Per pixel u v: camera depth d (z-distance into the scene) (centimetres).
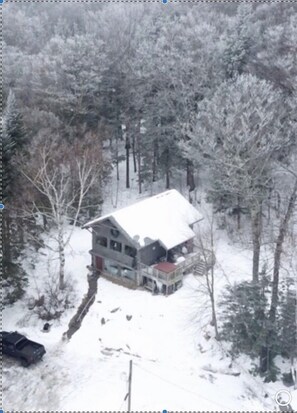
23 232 4172
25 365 3044
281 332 2984
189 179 5391
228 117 3944
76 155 4816
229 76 5441
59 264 4247
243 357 3181
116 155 5612
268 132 3975
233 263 4156
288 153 4109
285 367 3125
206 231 4553
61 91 5262
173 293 3816
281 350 2978
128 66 5638
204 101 4597
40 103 5438
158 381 2889
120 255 3922
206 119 4509
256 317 2992
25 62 6400
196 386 2872
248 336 3011
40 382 2891
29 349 3062
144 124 5197
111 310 3625
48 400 2734
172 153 5178
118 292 3872
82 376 2934
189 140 4709
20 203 4066
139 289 3900
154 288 3825
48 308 3666
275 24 5853
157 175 5531
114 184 5816
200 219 4347
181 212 4238
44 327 3472
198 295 3738
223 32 5825
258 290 3009
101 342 3319
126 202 5428
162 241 3872
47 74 5347
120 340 3331
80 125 5225
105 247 4016
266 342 2956
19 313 3619
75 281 4006
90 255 4422
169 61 5009
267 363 3036
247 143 3844
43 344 3281
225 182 3934
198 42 5256
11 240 3844
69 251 4481
